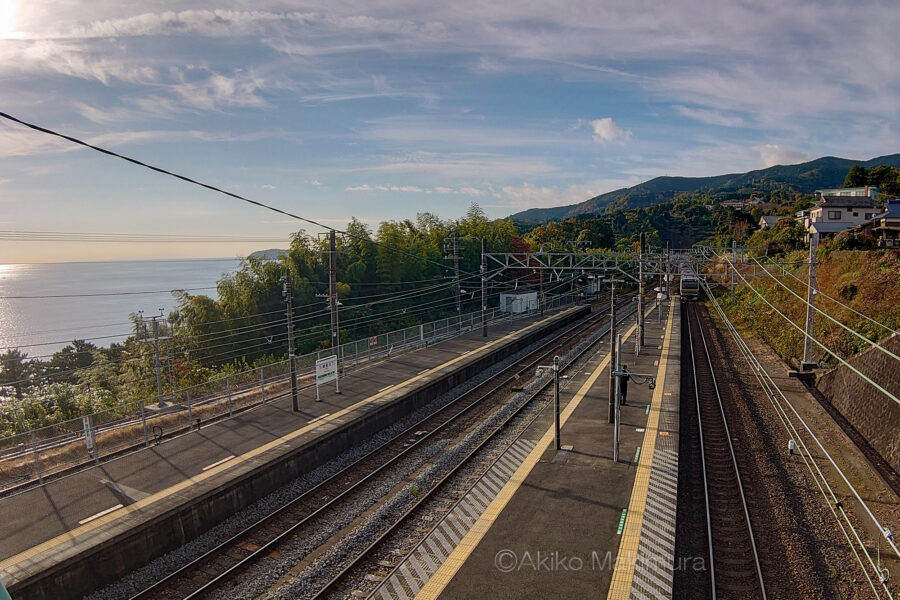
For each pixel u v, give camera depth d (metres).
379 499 14.66
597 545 11.30
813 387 25.75
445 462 16.83
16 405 25.70
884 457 17.67
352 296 40.44
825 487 14.84
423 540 11.68
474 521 12.41
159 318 23.80
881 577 9.73
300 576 10.87
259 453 15.98
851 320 27.45
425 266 46.72
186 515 12.85
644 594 9.72
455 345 33.78
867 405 20.12
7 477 15.48
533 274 61.12
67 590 10.53
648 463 15.51
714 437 18.78
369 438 19.66
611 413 19.03
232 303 34.28
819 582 10.54
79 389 29.98
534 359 32.78
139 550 11.80
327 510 14.06
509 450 16.84
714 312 53.66
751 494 14.31
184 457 15.75
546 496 13.56
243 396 23.72
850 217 56.88
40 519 12.16
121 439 18.66
